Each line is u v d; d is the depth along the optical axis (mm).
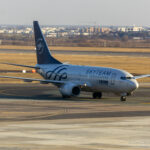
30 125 122688
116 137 104250
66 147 91000
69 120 134000
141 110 163000
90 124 125125
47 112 154625
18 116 143625
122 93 196375
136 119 137000
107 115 146875
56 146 91938
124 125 123312
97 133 109562
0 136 104375
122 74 195000
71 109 164000
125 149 89625
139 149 89875
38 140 99250
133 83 192000
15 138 101688
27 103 184500
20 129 115312
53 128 117312
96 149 89125
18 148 89562
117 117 141875
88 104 182750
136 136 105875
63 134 107750
